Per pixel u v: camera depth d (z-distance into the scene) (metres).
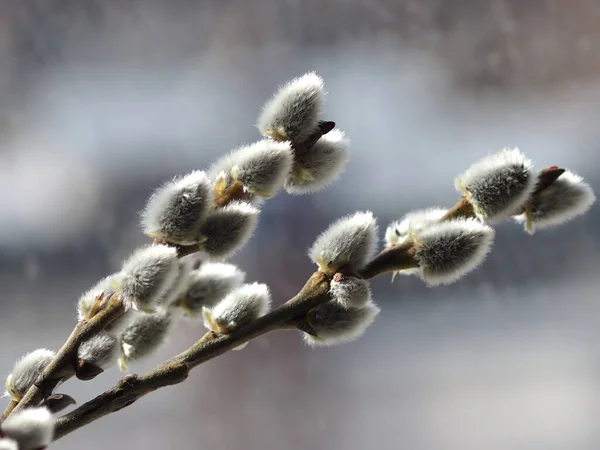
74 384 0.71
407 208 0.82
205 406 0.81
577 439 0.76
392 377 0.85
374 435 0.78
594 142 0.90
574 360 0.85
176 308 0.56
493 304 0.89
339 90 0.89
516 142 0.90
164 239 0.54
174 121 0.89
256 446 0.78
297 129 0.54
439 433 0.78
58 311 0.80
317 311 0.54
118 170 0.87
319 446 0.79
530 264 0.90
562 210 0.55
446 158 0.88
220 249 0.54
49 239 0.84
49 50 0.90
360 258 0.54
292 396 0.83
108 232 0.84
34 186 0.87
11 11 0.89
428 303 0.89
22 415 0.51
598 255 0.89
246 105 0.88
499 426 0.79
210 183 0.54
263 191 0.54
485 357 0.87
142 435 0.77
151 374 0.54
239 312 0.54
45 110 0.89
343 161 0.55
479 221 0.55
